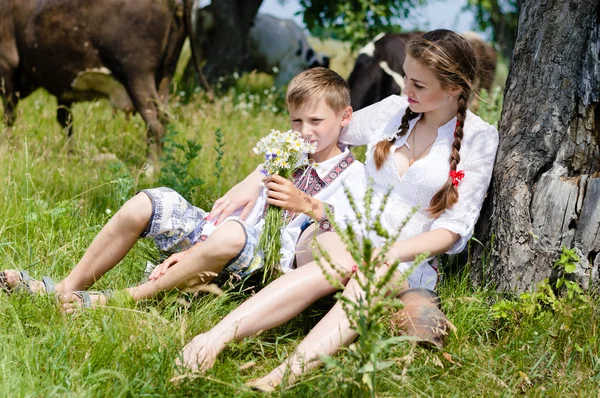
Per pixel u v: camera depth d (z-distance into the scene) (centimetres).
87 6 570
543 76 324
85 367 259
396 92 723
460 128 311
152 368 259
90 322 287
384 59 721
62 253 353
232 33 1023
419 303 288
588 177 315
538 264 319
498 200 329
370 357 235
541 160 323
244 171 526
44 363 264
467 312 308
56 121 652
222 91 993
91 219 408
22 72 604
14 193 414
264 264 302
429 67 301
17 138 535
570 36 319
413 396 258
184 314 296
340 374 246
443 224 305
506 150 330
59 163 509
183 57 1011
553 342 296
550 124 321
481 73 323
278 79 1095
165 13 585
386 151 320
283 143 296
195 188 447
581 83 318
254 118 732
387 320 288
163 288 303
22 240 367
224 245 291
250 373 277
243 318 274
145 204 304
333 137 323
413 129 325
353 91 722
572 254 309
